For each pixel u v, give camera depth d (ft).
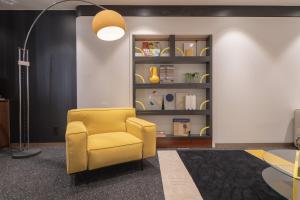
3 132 10.52
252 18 11.25
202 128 11.78
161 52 11.59
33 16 11.60
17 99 11.67
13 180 7.07
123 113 9.45
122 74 11.12
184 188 6.51
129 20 11.07
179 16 11.12
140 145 7.74
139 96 11.71
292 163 6.28
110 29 7.27
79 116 8.55
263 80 11.35
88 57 11.04
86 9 10.96
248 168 8.07
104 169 8.05
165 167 8.21
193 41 11.93
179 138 11.04
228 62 11.27
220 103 11.34
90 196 6.07
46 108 11.75
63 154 9.91
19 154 9.43
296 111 11.10
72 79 11.76
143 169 8.07
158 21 11.09
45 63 11.67
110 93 11.12
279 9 11.27
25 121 11.68
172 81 11.46
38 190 6.39
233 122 11.39
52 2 10.66
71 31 11.68
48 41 11.64
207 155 9.67
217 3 10.98
